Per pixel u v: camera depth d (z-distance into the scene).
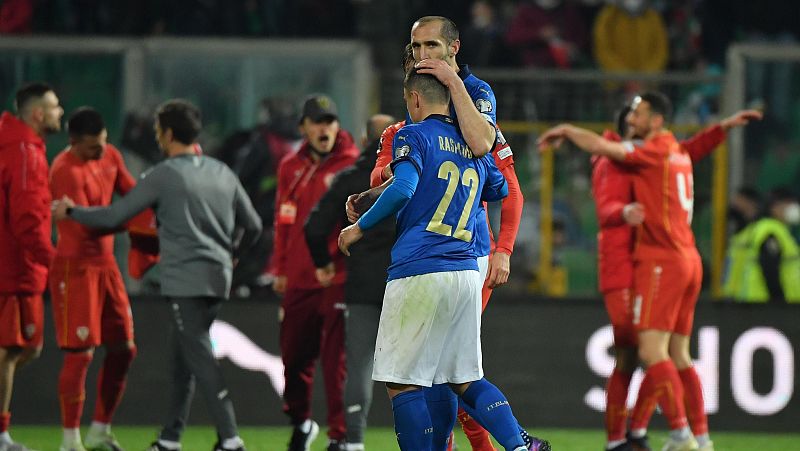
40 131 24.42
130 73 35.41
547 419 31.19
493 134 18.28
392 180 17.69
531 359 31.30
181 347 23.75
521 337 31.33
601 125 35.66
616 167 25.36
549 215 35.62
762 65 35.69
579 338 31.31
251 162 34.81
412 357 17.81
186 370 24.56
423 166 17.81
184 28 43.81
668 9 45.97
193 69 35.41
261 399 30.97
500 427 18.28
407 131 17.89
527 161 35.66
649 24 45.47
